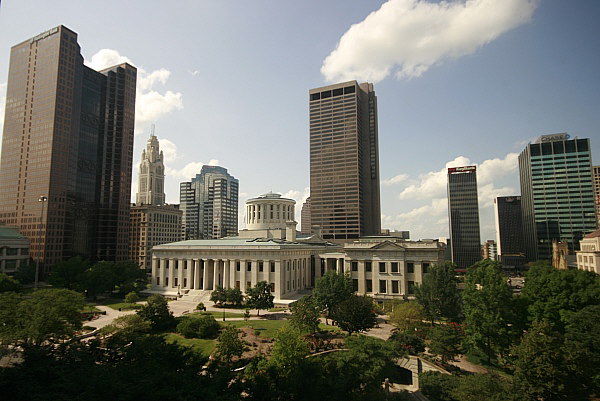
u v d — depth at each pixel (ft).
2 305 174.91
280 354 129.29
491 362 191.31
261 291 289.94
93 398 78.64
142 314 229.66
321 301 254.27
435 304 249.34
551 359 125.08
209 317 230.68
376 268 355.36
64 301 189.78
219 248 390.01
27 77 593.83
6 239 494.18
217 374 101.76
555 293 187.21
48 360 99.81
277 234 474.90
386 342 170.09
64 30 582.76
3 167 591.78
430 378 155.53
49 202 544.62
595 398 136.98
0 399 84.02
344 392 114.52
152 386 85.05
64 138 574.56
